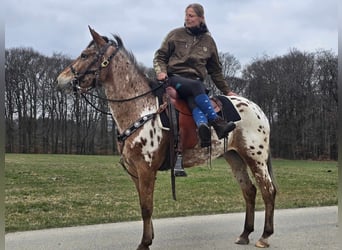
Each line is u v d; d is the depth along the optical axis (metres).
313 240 5.21
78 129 43.03
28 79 40.47
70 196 9.31
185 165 4.65
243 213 7.20
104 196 9.41
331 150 39.88
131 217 6.81
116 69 4.43
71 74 4.48
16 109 40.78
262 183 4.89
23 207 7.77
